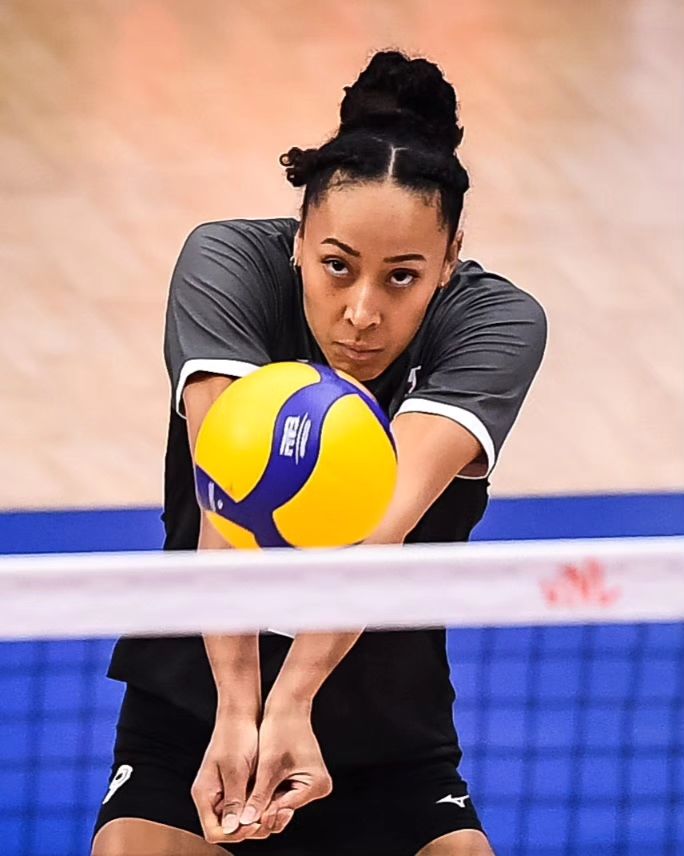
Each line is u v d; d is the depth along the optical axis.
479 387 7.47
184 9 27.17
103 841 7.66
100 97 23.84
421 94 7.18
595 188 21.78
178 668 7.82
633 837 11.00
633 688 12.50
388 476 6.70
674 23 27.41
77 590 6.15
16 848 10.65
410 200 6.84
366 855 7.75
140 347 17.95
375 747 7.75
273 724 7.02
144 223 20.48
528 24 27.14
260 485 6.61
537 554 6.29
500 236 20.41
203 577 6.18
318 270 7.11
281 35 26.38
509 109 24.08
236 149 22.55
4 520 14.83
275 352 7.81
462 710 12.19
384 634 7.79
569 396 17.42
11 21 26.27
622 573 6.30
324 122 23.55
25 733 11.76
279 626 6.25
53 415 16.69
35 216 20.47
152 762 7.88
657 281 19.72
